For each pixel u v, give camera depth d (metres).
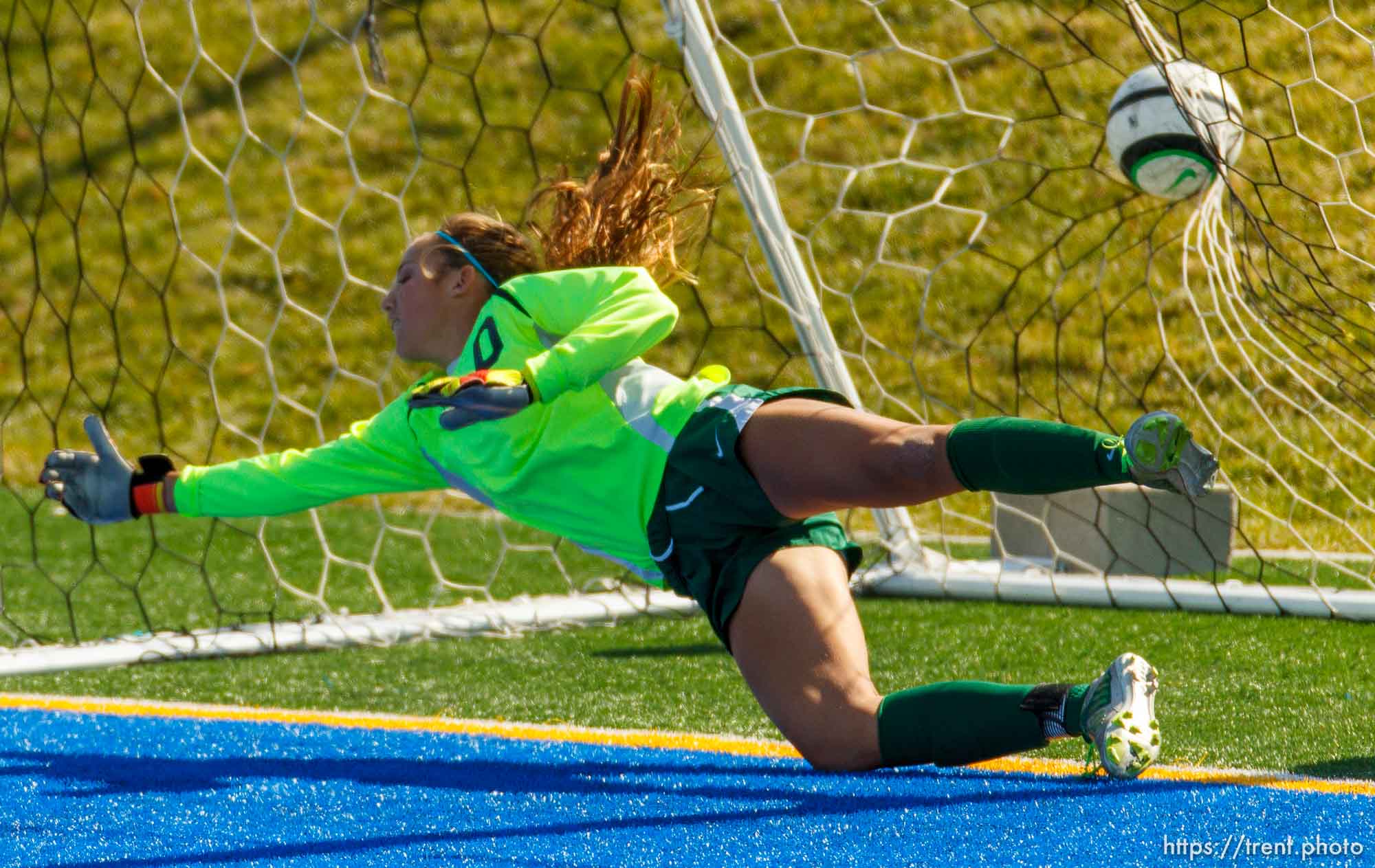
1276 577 16.94
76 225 16.81
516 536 21.55
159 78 17.17
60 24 43.34
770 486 8.91
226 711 12.16
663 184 10.67
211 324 32.28
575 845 8.17
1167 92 13.98
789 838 8.17
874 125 32.50
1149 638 14.12
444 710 12.15
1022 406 24.66
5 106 40.69
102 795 9.51
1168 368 24.20
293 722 11.71
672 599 16.66
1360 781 9.10
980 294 27.56
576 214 10.56
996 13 33.75
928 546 19.64
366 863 7.98
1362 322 16.44
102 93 40.97
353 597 18.08
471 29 39.62
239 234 35.12
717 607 9.16
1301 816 8.31
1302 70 24.61
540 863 7.87
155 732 11.41
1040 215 28.94
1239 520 19.38
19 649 14.66
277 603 17.73
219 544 21.36
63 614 17.20
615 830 8.45
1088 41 32.09
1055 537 17.36
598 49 37.75
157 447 27.77
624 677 13.23
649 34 37.84
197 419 28.69
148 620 16.56
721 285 28.66
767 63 34.72
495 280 10.55
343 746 10.88
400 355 10.81
